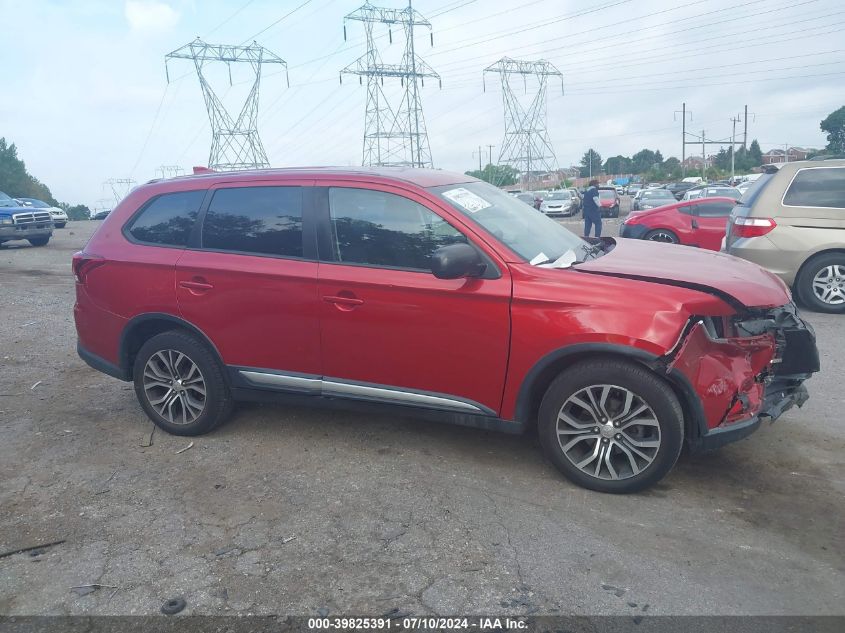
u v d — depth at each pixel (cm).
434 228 416
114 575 329
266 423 510
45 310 963
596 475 389
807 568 317
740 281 397
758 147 10988
